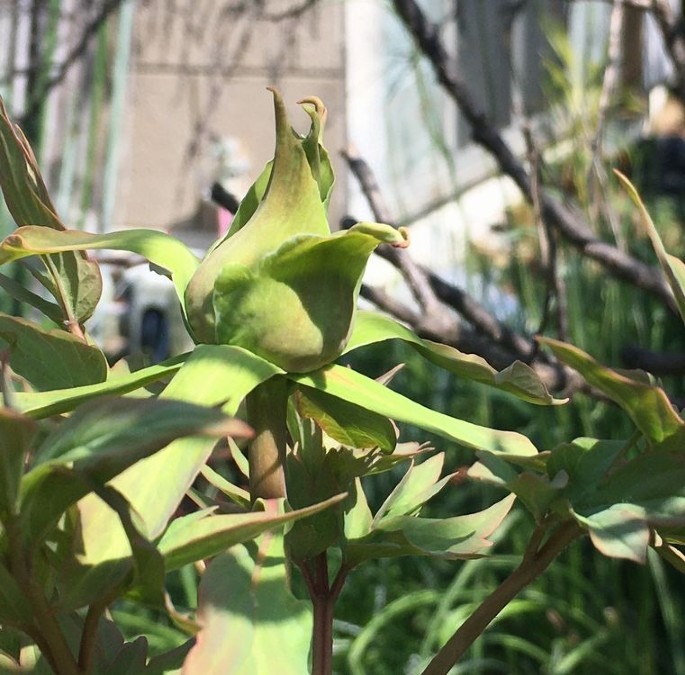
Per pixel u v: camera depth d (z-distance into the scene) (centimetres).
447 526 27
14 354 28
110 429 19
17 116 113
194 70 187
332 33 188
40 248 26
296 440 28
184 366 23
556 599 100
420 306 63
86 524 21
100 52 113
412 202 183
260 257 24
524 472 23
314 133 25
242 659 22
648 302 111
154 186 187
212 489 43
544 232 65
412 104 187
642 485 24
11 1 121
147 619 97
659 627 101
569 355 23
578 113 107
